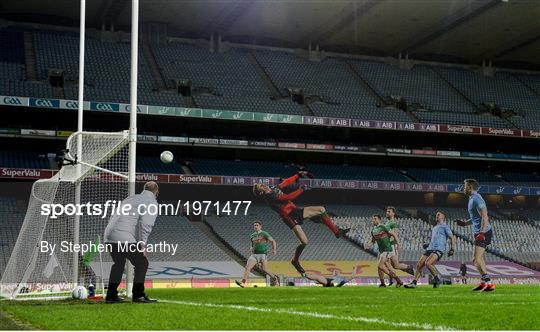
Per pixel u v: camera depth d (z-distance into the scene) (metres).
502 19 42.00
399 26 43.72
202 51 45.84
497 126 44.38
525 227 39.97
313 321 7.50
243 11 41.22
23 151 37.84
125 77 40.62
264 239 22.23
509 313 8.79
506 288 18.81
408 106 44.69
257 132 42.47
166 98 39.88
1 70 37.84
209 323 7.25
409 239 37.03
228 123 41.81
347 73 47.66
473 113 45.53
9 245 30.80
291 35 46.38
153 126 40.47
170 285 26.86
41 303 10.79
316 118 39.03
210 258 32.31
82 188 20.81
